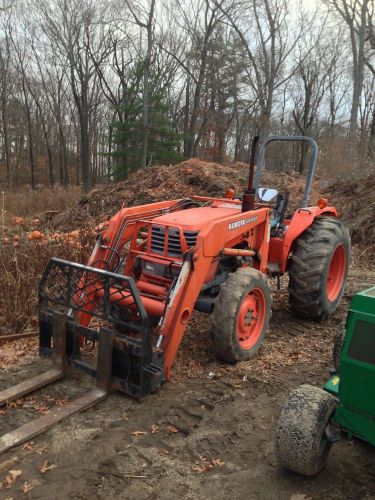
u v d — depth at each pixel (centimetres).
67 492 285
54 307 552
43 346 436
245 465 313
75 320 417
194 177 1284
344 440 339
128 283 369
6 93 3409
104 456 317
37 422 346
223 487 292
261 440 338
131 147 2414
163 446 330
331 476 303
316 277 521
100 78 2909
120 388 382
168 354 389
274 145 4203
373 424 261
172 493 287
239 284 428
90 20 2692
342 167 1895
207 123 2942
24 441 329
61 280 450
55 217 1346
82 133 2939
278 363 455
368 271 852
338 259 596
